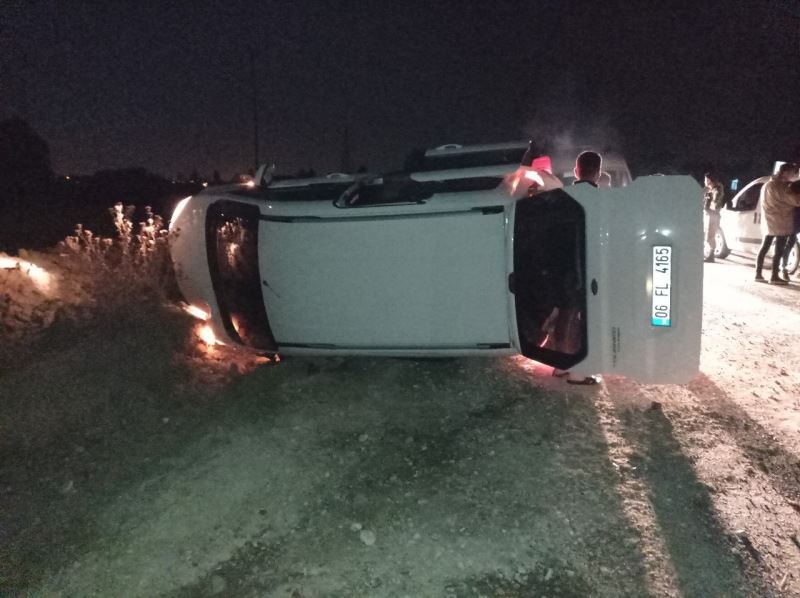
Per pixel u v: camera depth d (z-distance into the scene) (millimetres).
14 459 3855
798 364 5344
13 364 4707
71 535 3287
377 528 3301
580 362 4254
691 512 3342
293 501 3523
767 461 3811
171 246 5277
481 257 4410
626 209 3936
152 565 3078
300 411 4527
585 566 2986
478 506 3441
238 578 2992
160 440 4148
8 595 2922
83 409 4363
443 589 2889
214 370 5102
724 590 2820
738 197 11492
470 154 5730
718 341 6023
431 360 5355
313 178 5688
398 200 4867
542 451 3971
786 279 9062
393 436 4203
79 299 5840
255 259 4918
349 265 4668
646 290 3902
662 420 4332
